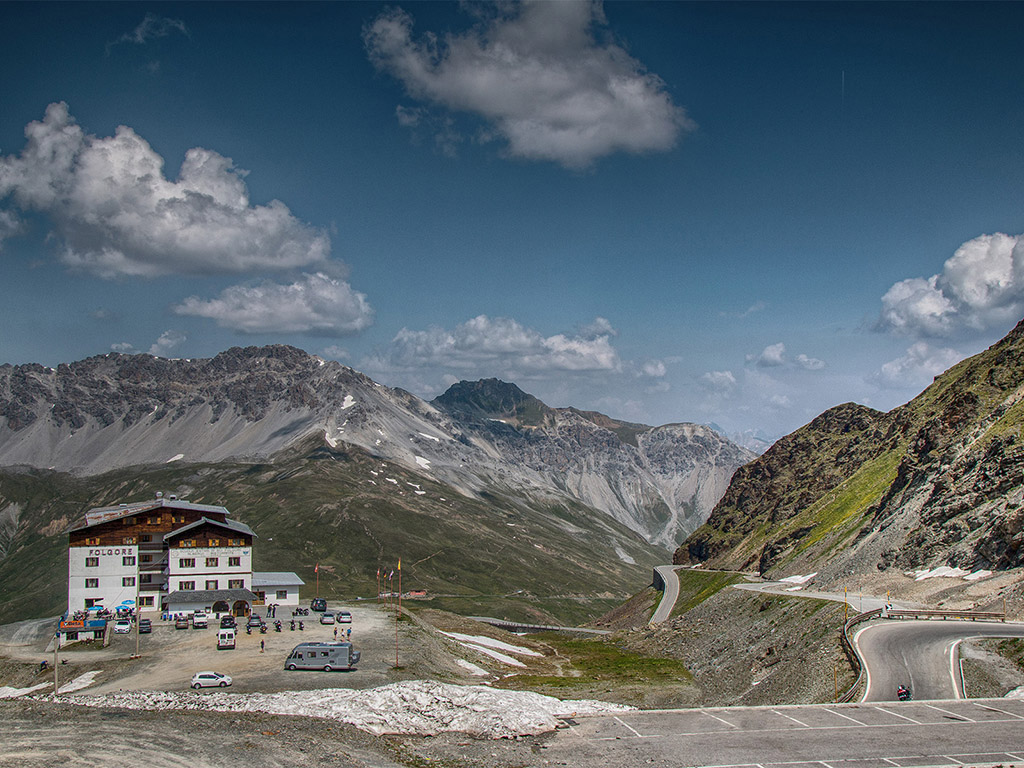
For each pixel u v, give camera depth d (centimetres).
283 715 6122
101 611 13688
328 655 9125
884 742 5681
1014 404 15712
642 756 5403
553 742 5703
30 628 13750
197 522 14625
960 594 11594
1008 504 12875
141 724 5781
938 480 15175
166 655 10356
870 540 15962
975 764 5228
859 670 8469
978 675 7838
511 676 12094
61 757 5016
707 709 6575
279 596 14912
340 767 4950
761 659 12231
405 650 10781
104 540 14650
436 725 6059
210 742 5350
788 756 5406
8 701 6681
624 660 15925
